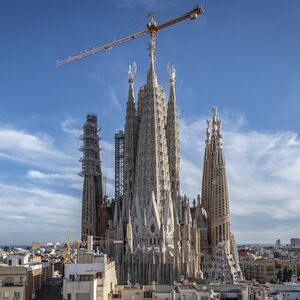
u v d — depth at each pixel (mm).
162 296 96188
